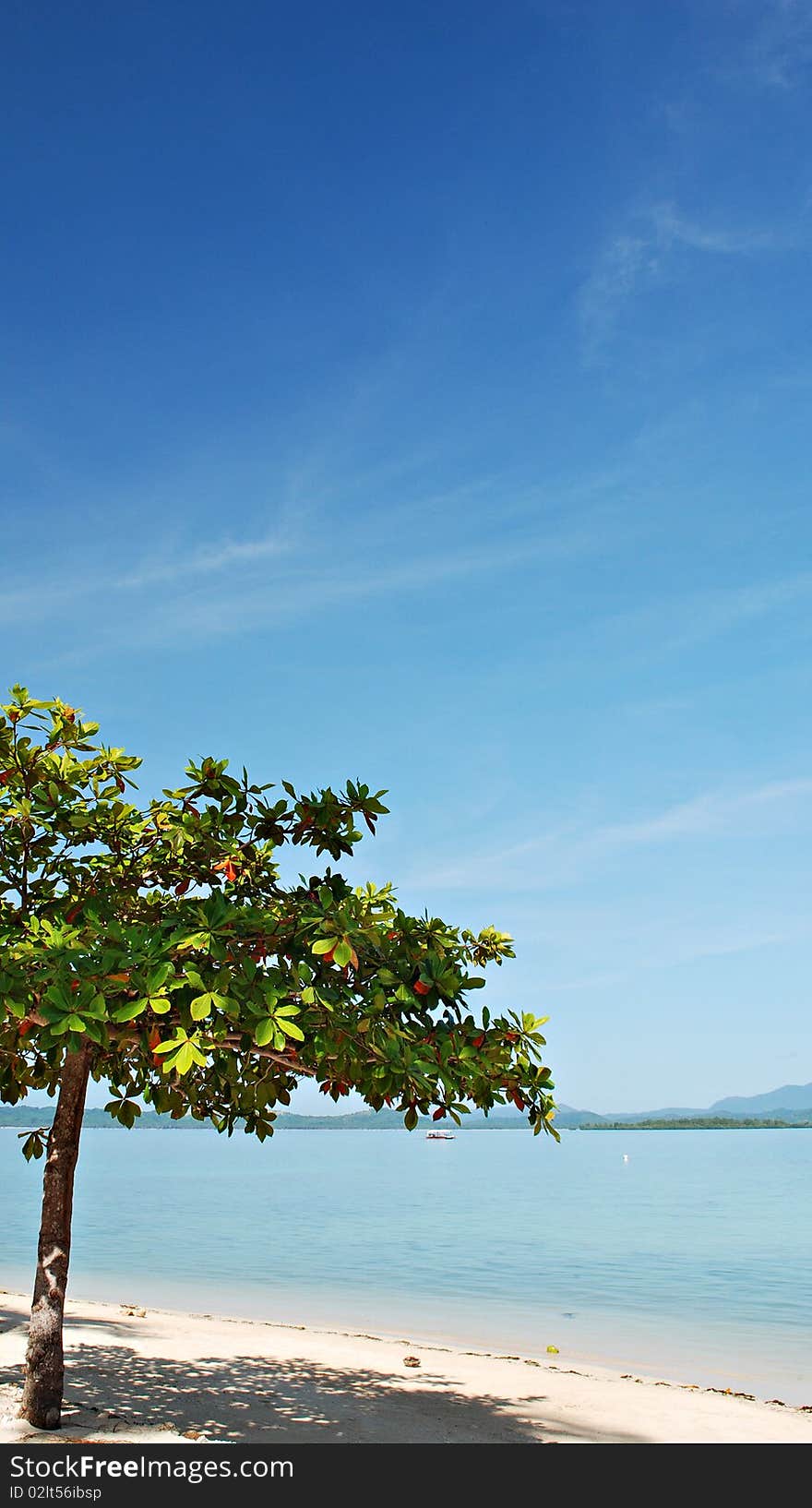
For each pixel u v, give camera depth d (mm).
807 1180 73188
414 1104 9773
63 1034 8469
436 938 10320
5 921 10609
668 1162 111750
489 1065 9945
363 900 11688
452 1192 60844
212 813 10883
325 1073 10109
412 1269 28656
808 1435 12781
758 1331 20469
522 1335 20000
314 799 11109
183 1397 12891
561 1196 57406
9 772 10562
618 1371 16844
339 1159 125375
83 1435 9945
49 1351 10211
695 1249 32781
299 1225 40656
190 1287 25797
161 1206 50281
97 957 8883
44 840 11016
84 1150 168125
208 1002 8352
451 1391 14516
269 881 11242
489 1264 29531
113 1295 24375
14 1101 11758
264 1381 14375
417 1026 9648
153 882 11562
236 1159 123938
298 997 9055
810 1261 29938
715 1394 15070
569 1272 28047
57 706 11266
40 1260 10445
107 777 11445
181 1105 12008
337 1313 22234
